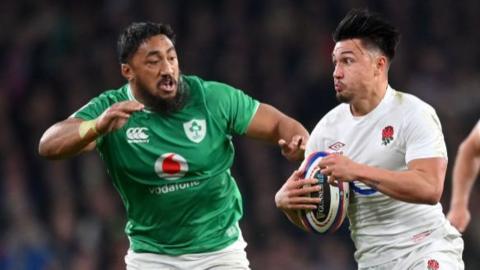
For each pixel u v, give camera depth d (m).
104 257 45.41
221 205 23.98
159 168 23.47
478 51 59.19
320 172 21.64
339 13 59.31
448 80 57.12
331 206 21.59
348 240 47.72
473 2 61.22
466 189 25.83
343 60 21.70
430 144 21.20
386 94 21.97
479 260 48.06
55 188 48.97
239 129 24.11
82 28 58.25
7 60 56.44
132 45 23.09
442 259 21.84
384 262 22.11
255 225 47.91
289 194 21.62
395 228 21.92
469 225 48.53
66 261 46.06
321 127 22.64
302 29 58.16
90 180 48.97
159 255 24.06
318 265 46.81
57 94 54.53
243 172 49.84
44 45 56.94
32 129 52.41
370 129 21.91
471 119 54.59
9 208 48.12
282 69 56.22
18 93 54.78
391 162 21.73
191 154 23.41
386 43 21.75
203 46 57.03
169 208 23.64
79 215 47.50
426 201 20.88
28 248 46.38
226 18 58.62
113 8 58.88
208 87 23.94
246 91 54.91
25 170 50.97
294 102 54.31
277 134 24.27
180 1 59.03
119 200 48.53
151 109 23.52
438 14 60.06
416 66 57.41
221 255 24.03
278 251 46.72
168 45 23.08
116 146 23.58
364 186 21.88
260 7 59.19
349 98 21.78
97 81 54.88
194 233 23.81
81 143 22.67
